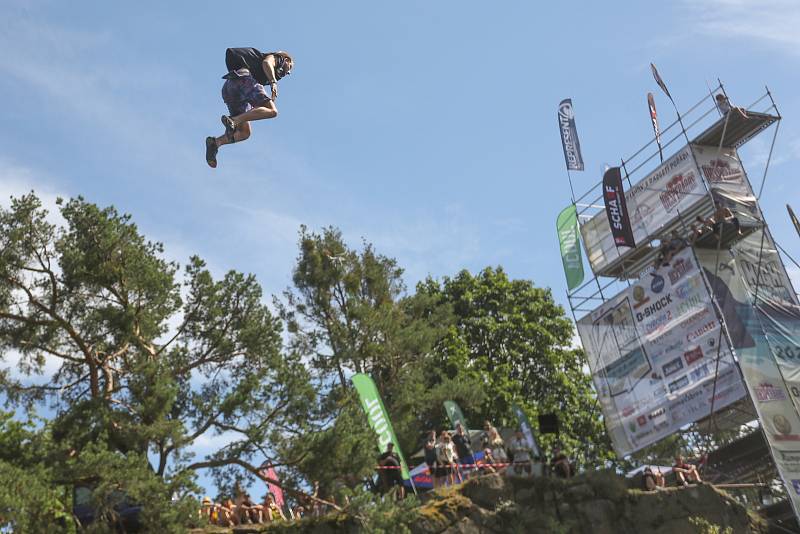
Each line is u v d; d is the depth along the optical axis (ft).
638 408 94.94
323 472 69.77
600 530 76.48
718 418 95.50
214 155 28.45
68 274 73.67
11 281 73.87
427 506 72.64
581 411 130.21
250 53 29.50
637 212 102.89
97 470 61.26
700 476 91.76
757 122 94.94
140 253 76.38
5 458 64.80
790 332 90.68
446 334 131.13
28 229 73.77
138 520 63.31
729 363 86.53
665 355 93.09
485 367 130.82
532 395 132.26
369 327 111.86
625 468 122.42
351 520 69.10
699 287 89.76
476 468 80.18
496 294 142.61
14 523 55.77
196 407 73.92
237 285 80.53
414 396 110.01
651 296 95.45
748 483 92.99
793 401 85.71
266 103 28.99
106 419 67.15
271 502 72.84
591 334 101.65
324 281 114.21
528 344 135.23
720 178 96.22
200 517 62.13
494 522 73.67
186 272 80.69
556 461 83.61
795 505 79.71
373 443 72.43
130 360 75.25
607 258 106.01
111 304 76.84
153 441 68.59
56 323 74.74
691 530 79.61
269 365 76.02
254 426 71.97
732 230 89.86
